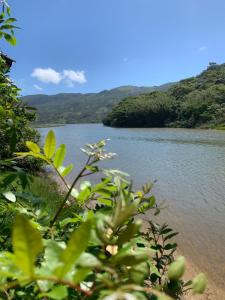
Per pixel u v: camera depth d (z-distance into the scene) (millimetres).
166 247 1906
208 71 144375
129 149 45156
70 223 1531
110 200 1379
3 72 2805
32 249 552
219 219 14602
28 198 1615
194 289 661
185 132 82938
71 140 63406
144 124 119250
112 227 781
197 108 102688
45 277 604
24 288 962
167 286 1201
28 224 547
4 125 1940
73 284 633
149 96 130875
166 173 27031
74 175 18438
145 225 11047
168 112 114250
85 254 674
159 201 17938
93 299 797
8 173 1512
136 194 1327
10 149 1816
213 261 10141
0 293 934
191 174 26422
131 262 707
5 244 1473
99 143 1322
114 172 1322
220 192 20016
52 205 8148
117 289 596
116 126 126938
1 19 2242
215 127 94438
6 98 2656
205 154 38750
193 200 18172
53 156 1240
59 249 747
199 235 12539
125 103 128375
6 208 1595
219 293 8070
